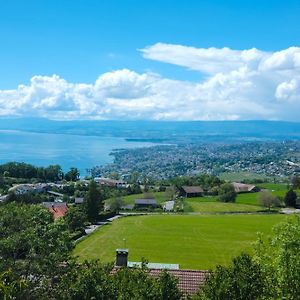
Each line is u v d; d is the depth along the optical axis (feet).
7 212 140.46
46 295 125.59
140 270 122.62
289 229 138.72
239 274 115.75
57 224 137.80
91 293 111.55
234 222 516.73
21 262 132.26
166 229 471.21
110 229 471.21
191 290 167.63
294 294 128.26
